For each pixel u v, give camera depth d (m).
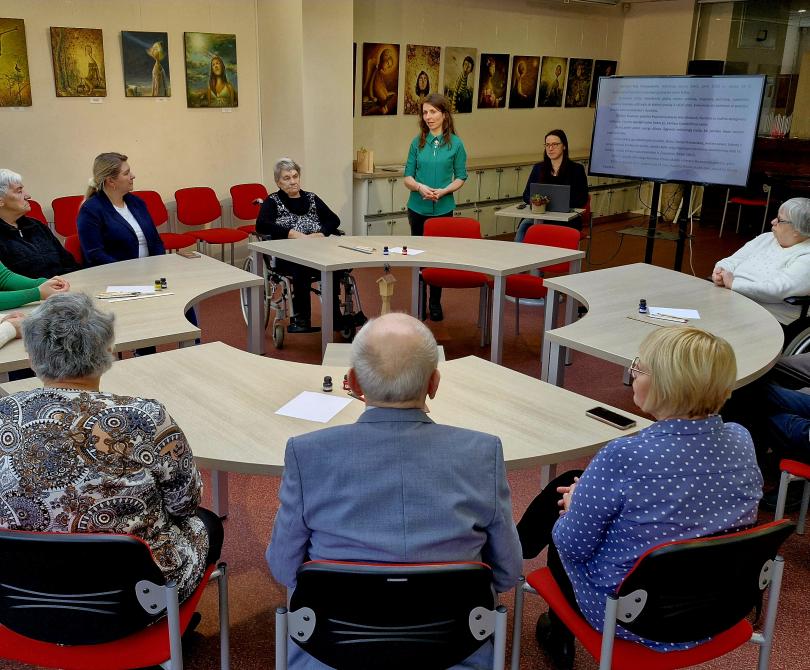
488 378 2.60
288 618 1.46
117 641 1.61
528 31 9.00
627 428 2.23
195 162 6.45
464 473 1.44
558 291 3.94
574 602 1.76
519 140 9.41
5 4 5.14
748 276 3.79
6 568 1.46
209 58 6.27
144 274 3.87
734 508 1.55
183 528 1.77
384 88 7.71
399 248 4.67
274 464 1.95
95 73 5.66
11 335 2.72
